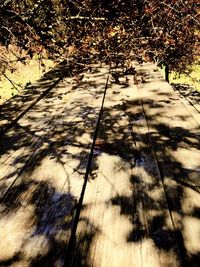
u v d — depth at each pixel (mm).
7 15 3842
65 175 1761
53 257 1172
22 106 3037
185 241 1215
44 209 1463
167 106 2768
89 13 3975
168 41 4203
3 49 3768
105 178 1713
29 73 4777
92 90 3441
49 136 2326
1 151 2137
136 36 4082
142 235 1265
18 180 1744
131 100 3004
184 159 1845
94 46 3949
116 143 2139
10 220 1403
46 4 3889
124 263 1129
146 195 1531
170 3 4031
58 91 3498
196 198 1477
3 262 1169
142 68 4344
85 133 2332
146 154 1948
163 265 1109
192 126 2314
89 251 1196
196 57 5922
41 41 3732
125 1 3990
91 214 1417
